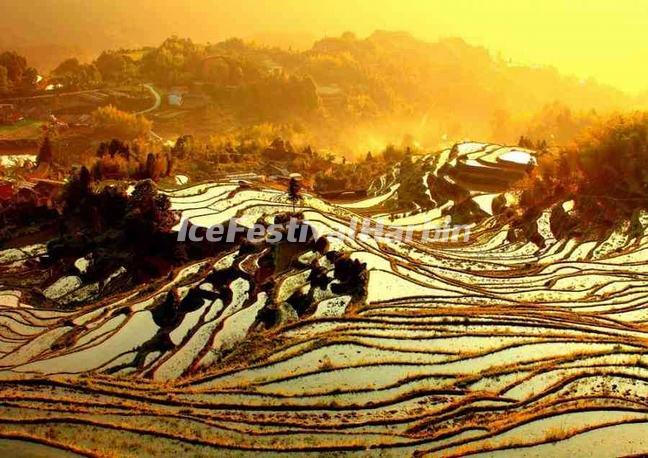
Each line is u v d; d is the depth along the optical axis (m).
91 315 52.94
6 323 53.78
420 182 90.62
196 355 43.50
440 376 39.16
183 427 34.47
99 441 32.91
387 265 55.41
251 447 32.75
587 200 71.06
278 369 40.12
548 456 32.00
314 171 116.88
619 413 35.31
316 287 51.34
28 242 73.56
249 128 198.50
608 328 45.25
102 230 70.25
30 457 31.16
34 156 147.00
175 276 56.81
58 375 41.91
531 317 46.47
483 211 77.38
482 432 34.03
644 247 60.75
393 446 32.94
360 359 40.91
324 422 34.97
